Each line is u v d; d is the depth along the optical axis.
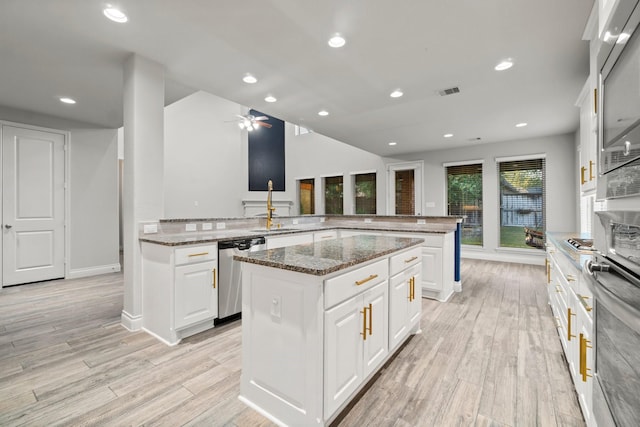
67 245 4.44
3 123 3.91
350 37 2.36
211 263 2.57
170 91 3.42
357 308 1.59
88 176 4.64
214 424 1.47
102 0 1.91
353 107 3.97
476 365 2.01
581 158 2.76
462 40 2.41
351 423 1.47
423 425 1.46
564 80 3.13
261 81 3.15
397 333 2.05
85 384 1.79
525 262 5.73
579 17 2.09
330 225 5.21
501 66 2.83
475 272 4.95
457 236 3.83
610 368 0.99
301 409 1.39
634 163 0.82
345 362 1.50
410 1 1.95
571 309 1.77
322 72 2.96
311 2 1.96
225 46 2.47
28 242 4.12
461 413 1.55
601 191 1.11
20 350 2.21
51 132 4.30
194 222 3.08
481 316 2.93
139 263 2.60
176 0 1.92
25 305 3.24
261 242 3.05
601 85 1.10
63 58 2.66
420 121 4.61
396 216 4.57
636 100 0.80
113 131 4.91
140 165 2.59
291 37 2.36
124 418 1.51
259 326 1.56
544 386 1.77
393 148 6.63
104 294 3.65
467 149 6.39
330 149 8.70
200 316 2.49
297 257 1.59
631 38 0.84
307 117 4.43
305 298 1.36
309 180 9.48
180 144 7.89
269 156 9.55
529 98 3.63
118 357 2.12
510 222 5.97
